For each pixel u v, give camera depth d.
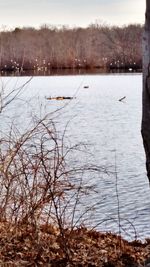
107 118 39.12
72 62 116.50
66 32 117.31
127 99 55.94
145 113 6.83
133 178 17.36
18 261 6.61
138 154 23.02
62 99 53.19
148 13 6.69
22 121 26.09
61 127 31.73
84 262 6.76
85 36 119.44
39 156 10.25
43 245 6.99
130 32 121.75
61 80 90.31
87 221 10.33
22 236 7.14
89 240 7.41
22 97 51.69
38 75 99.50
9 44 53.31
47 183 7.57
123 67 121.38
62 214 9.59
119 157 21.98
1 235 7.08
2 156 8.22
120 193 14.77
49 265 6.62
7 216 7.66
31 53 74.00
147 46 6.73
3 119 18.06
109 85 76.75
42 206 7.41
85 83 81.44
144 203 14.09
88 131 31.12
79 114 40.59
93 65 119.44
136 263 6.89
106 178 16.11
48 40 109.81
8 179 7.66
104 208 13.15
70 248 7.08
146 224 11.92
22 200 7.50
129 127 33.88
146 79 6.77
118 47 121.50
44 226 7.59
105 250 7.14
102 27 121.94
